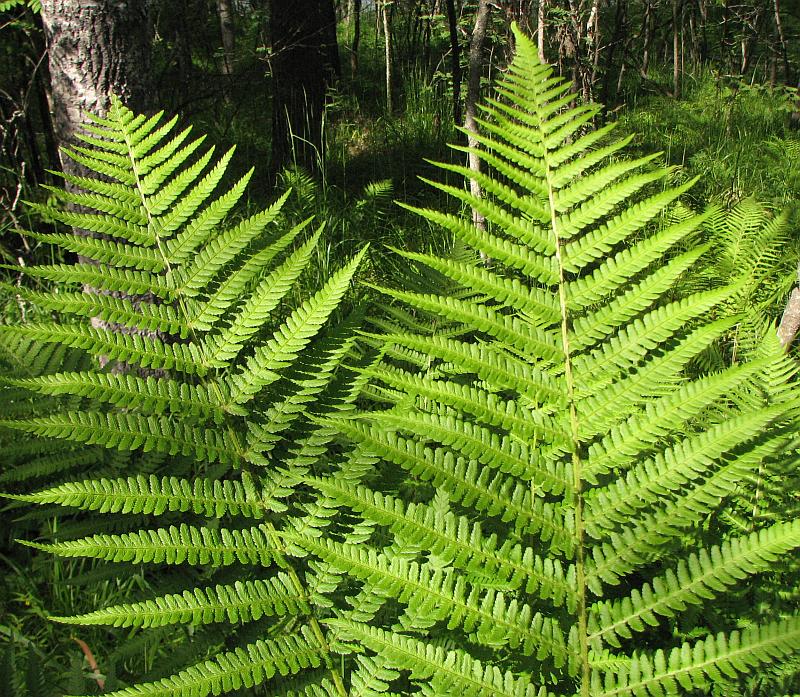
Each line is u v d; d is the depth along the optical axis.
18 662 1.09
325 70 4.76
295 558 0.78
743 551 0.58
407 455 0.61
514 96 0.77
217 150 4.07
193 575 0.90
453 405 0.64
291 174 3.03
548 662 0.66
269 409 0.80
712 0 7.29
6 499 1.39
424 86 5.18
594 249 0.69
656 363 0.65
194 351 0.81
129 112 0.94
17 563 1.34
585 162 0.73
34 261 2.43
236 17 7.22
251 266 0.84
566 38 3.62
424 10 6.89
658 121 5.03
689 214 2.64
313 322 0.80
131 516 1.06
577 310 0.68
